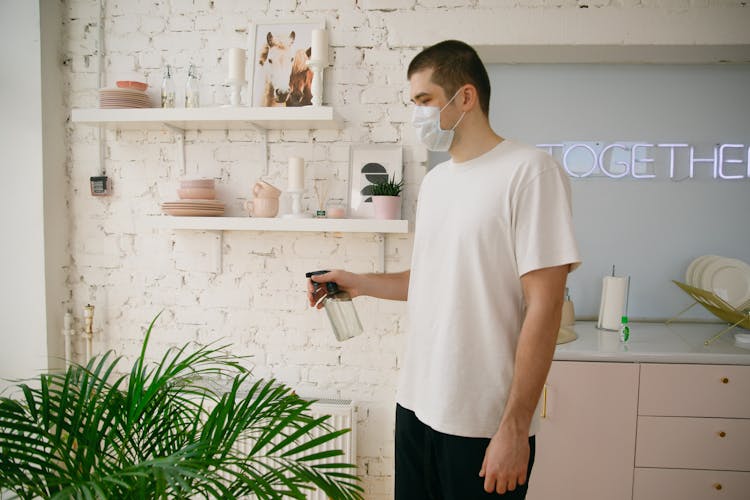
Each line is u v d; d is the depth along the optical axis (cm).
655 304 244
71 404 102
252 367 219
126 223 221
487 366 110
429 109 114
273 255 216
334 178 210
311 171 211
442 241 118
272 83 208
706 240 240
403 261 211
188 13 212
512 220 107
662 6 199
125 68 216
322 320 215
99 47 215
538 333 100
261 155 213
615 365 186
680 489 187
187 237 219
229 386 215
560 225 104
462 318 111
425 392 119
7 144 210
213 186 206
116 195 220
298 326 217
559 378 188
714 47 205
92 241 222
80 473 100
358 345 214
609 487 189
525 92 241
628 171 240
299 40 207
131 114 193
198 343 221
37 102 208
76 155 220
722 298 218
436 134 116
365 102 207
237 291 218
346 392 216
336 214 196
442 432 112
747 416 183
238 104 193
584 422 188
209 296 220
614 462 188
